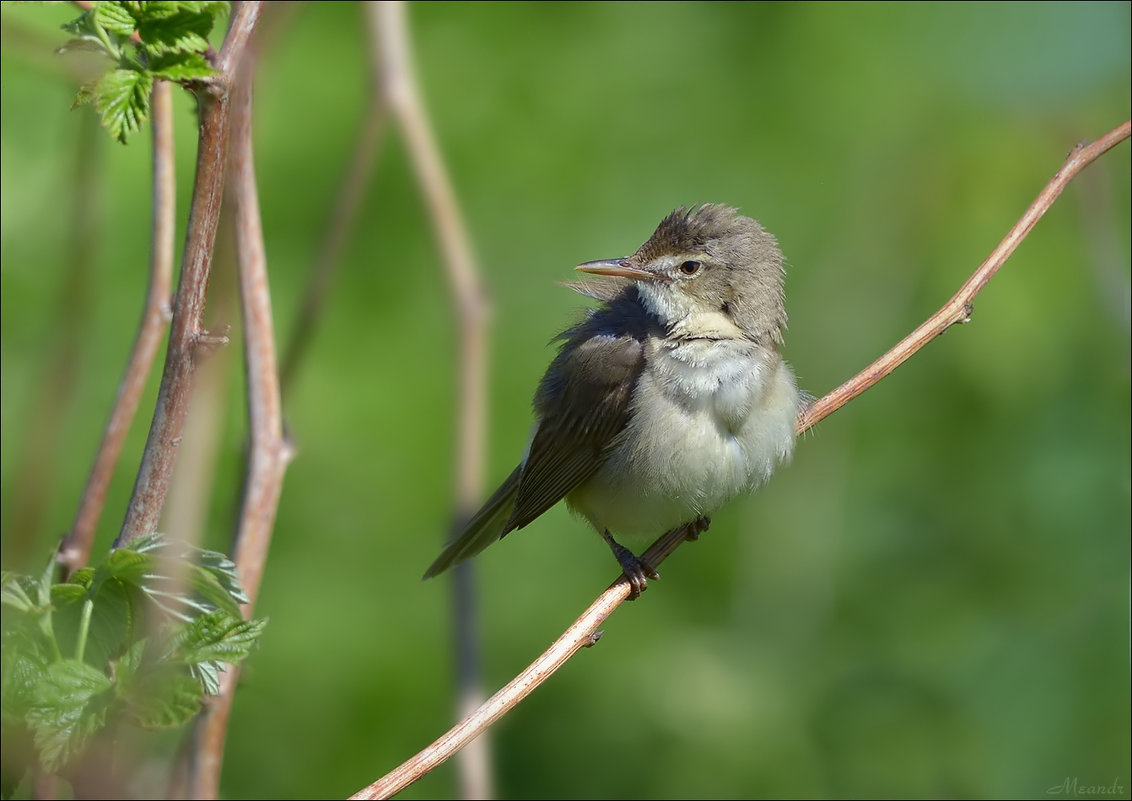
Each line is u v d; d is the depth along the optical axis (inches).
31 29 334.0
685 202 496.1
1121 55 461.1
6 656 177.5
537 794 466.3
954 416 491.2
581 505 353.4
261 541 238.7
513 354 481.1
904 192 495.5
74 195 298.7
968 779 435.2
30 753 180.5
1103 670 421.1
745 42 509.4
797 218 505.0
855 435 501.0
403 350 474.9
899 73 490.6
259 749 442.0
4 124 409.1
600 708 479.2
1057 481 454.3
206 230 179.5
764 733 463.5
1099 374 462.9
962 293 303.0
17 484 271.9
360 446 464.4
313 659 448.8
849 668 470.9
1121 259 468.4
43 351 394.6
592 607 246.5
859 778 452.1
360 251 477.4
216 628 182.5
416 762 210.4
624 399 331.0
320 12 490.3
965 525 476.7
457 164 491.2
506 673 472.1
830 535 492.1
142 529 183.3
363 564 459.8
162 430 182.2
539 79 504.4
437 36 506.0
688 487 325.4
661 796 463.2
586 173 497.0
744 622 484.4
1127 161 481.1
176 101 438.6
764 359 330.3
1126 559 438.9
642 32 510.0
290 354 319.6
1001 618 448.8
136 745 196.2
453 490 327.9
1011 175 480.7
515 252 489.4
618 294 361.7
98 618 184.1
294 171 472.4
